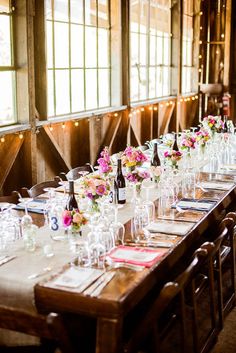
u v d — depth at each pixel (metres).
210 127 7.34
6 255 3.29
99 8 8.12
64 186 4.64
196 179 5.41
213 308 3.67
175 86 10.93
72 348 2.66
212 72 12.45
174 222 3.91
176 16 10.72
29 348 3.02
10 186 6.27
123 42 8.59
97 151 8.26
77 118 7.38
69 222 3.37
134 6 9.02
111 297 2.70
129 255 3.24
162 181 4.93
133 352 2.80
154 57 10.13
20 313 2.93
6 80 6.08
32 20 6.16
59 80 7.16
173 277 4.04
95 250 3.30
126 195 4.76
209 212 4.18
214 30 12.23
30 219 3.65
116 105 8.72
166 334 3.24
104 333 2.71
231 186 5.07
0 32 5.89
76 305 2.76
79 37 7.59
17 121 6.29
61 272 3.02
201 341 3.68
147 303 3.70
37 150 6.71
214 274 4.21
